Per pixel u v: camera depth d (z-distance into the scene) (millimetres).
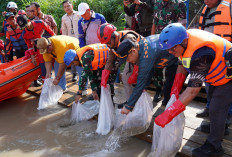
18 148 2982
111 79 3348
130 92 3115
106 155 2703
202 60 1875
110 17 8312
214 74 2043
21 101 4508
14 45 4973
